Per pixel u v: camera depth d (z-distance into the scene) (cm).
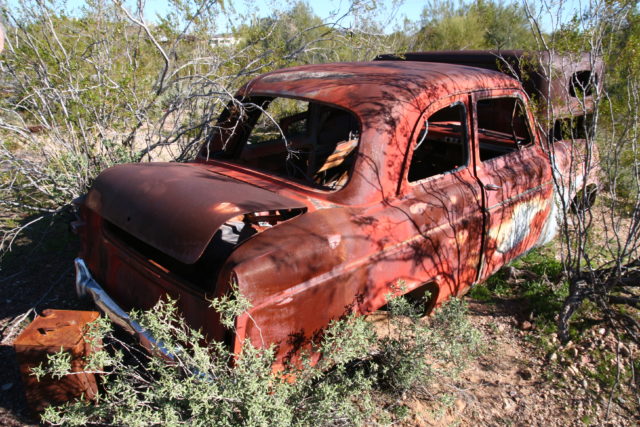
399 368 303
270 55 571
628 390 330
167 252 255
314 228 268
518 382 339
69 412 241
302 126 455
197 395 221
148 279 290
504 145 454
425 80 342
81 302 420
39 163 486
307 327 264
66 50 507
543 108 423
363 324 262
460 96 352
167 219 265
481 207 360
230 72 564
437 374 333
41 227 551
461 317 308
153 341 266
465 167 360
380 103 313
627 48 373
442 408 310
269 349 235
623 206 481
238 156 407
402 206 308
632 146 384
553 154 415
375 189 299
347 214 286
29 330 292
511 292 443
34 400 289
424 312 356
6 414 299
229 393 229
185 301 264
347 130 457
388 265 296
